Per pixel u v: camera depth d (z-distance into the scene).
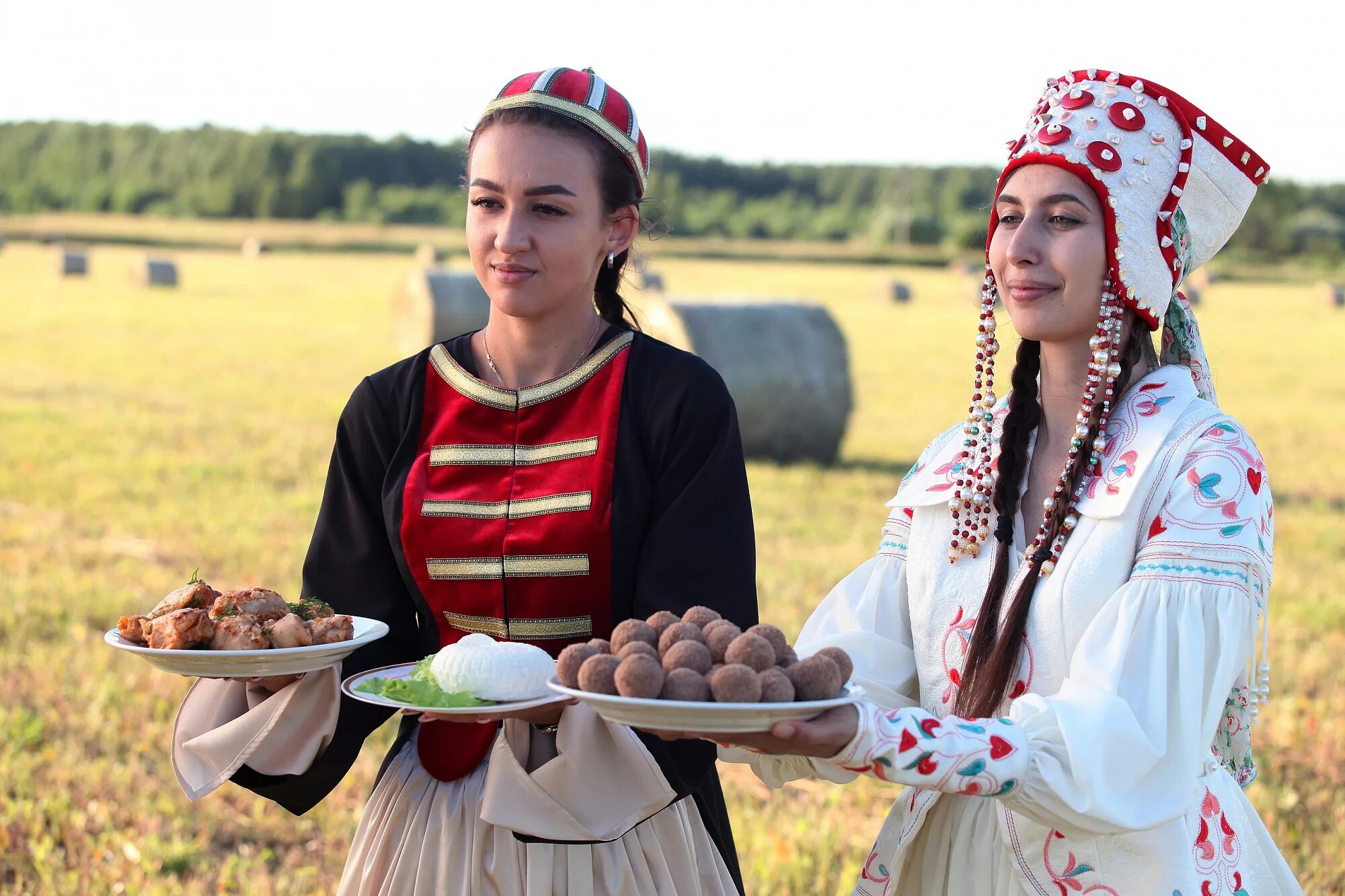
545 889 2.33
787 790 4.89
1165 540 2.11
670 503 2.40
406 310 20.55
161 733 5.10
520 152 2.35
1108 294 2.23
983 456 2.36
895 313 32.88
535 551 2.39
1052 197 2.22
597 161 2.38
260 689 2.49
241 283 36.53
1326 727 5.34
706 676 1.91
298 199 92.62
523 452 2.46
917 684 2.48
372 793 2.56
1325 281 57.19
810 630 2.53
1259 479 2.14
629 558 2.40
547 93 2.37
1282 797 4.62
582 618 2.41
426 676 2.17
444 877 2.38
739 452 2.46
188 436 12.48
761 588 7.28
